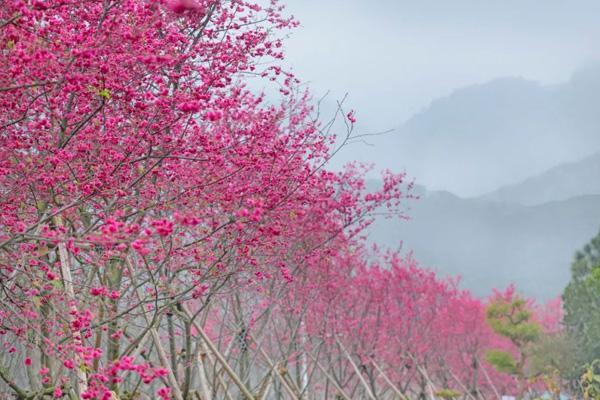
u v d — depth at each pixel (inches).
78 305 350.0
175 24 386.3
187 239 410.6
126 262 397.1
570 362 1306.6
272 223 399.5
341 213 599.5
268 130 402.6
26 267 333.1
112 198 362.9
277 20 412.5
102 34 310.2
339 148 425.7
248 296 649.0
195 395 517.0
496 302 1392.7
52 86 317.7
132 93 328.5
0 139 339.0
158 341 469.7
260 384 687.7
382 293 1027.9
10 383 395.2
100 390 270.2
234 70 384.2
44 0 295.3
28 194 366.6
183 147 346.9
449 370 1365.7
